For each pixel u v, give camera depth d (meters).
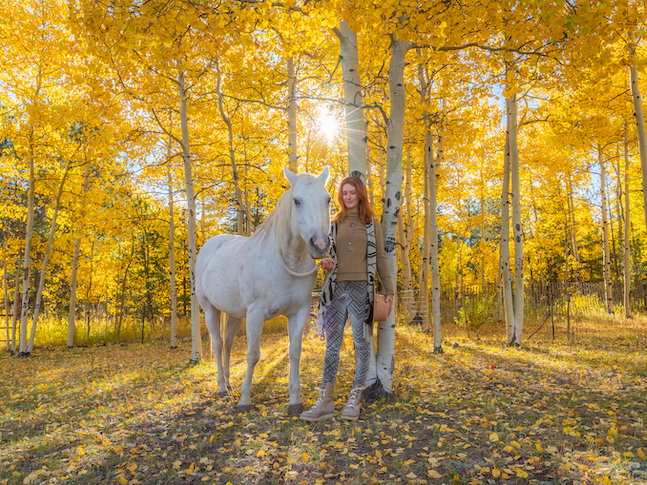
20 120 9.88
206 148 9.30
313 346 7.96
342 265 3.04
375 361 3.82
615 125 8.92
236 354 8.01
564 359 6.14
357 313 3.05
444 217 13.95
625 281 12.39
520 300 8.09
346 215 3.12
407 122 7.36
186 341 12.95
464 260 19.44
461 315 11.87
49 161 10.85
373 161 12.44
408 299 12.85
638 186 15.27
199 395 4.26
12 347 11.68
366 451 2.61
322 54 7.40
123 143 7.85
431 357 6.62
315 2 3.39
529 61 4.59
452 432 2.88
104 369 7.21
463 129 7.91
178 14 3.57
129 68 6.69
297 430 2.93
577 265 17.09
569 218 15.74
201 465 2.50
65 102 9.98
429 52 4.25
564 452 2.45
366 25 3.49
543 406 3.52
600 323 11.50
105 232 9.91
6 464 2.63
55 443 2.96
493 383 4.58
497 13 3.70
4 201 11.15
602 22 3.54
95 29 3.83
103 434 3.11
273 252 3.29
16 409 4.36
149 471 2.44
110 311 16.45
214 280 4.10
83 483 2.32
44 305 17.83
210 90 8.71
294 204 2.93
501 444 2.61
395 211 3.83
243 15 3.48
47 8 9.06
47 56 9.27
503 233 8.69
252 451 2.62
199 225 12.85
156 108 7.93
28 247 10.88
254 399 3.92
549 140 8.56
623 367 5.24
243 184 10.35
